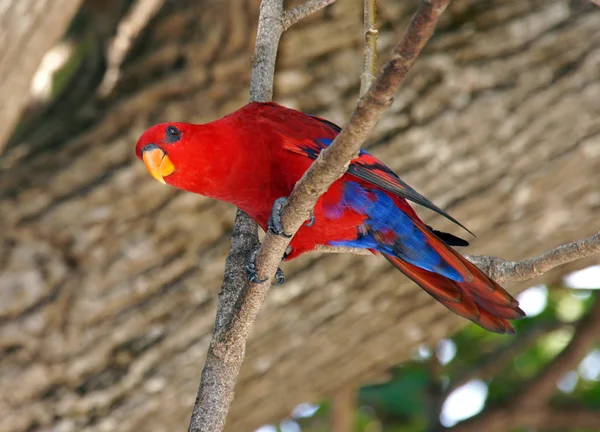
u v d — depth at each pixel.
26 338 10.21
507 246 11.66
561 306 15.11
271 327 10.89
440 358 15.02
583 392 14.90
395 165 10.66
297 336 11.13
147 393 10.65
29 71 9.31
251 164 7.14
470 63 10.67
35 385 10.31
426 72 10.61
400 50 4.42
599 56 10.77
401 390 14.66
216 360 6.35
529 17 10.75
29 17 8.99
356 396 14.12
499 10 10.77
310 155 7.12
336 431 13.18
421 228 7.44
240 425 12.22
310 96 10.54
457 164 10.73
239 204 7.42
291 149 7.13
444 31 10.74
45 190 10.28
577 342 13.69
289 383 11.81
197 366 10.69
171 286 10.42
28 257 10.19
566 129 10.85
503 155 10.80
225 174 7.12
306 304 10.87
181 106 10.41
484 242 11.48
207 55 10.38
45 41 9.27
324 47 10.50
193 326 10.53
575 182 11.22
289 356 11.32
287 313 10.84
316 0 7.65
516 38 10.73
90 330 10.34
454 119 10.59
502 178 10.94
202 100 10.41
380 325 11.49
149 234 10.29
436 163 10.70
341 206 7.36
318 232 7.53
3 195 10.35
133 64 10.63
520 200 11.13
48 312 10.21
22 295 10.15
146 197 10.24
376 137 10.58
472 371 14.56
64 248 10.23
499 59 10.70
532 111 10.70
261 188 7.26
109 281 10.28
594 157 11.02
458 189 10.88
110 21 11.48
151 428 10.96
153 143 7.06
